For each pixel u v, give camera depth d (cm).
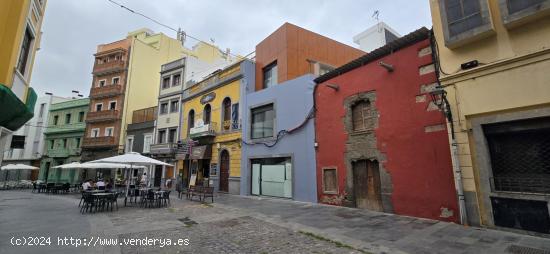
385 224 793
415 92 933
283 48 1672
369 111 1095
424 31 912
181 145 2359
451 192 800
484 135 730
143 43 3366
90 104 3347
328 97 1272
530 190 654
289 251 572
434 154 855
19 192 2422
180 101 2555
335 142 1206
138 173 2759
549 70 621
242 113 1794
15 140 1331
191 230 766
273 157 1523
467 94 754
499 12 699
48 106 3888
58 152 3550
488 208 703
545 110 622
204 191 1445
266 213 1021
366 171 1081
